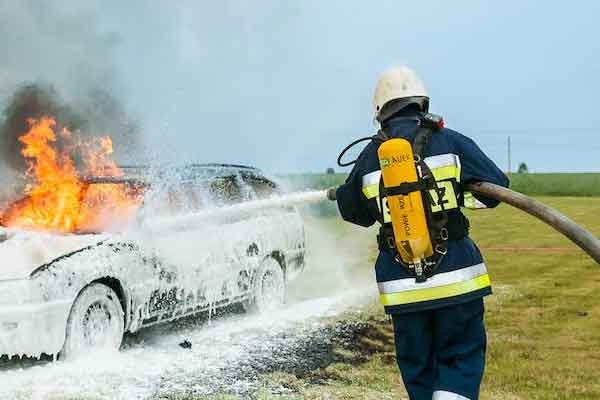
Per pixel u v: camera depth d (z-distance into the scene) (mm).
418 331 2971
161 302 6309
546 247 13328
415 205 2768
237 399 4727
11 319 5246
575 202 27656
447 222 2895
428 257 2883
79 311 5586
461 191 2961
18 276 5316
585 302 7984
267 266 7656
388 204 2822
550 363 5504
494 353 5797
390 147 2775
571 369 5340
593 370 5312
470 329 2945
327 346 6207
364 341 6395
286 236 8000
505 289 8828
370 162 3068
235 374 5352
